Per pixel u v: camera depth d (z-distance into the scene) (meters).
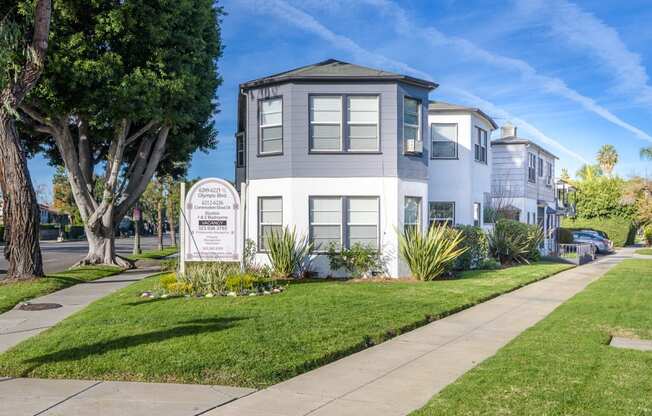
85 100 18.67
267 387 6.88
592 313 11.95
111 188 22.81
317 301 12.74
